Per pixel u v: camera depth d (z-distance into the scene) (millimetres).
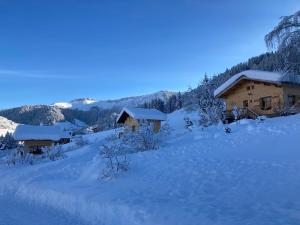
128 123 44156
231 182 11969
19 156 35594
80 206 13078
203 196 11031
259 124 22891
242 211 9227
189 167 15055
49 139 54656
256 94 31438
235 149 17109
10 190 19641
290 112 27594
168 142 24312
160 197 11648
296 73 26969
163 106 126125
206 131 25000
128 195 12477
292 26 22938
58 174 20391
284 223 8094
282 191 10266
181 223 9219
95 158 20594
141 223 10031
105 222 11219
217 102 34281
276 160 13531
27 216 12883
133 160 18312
